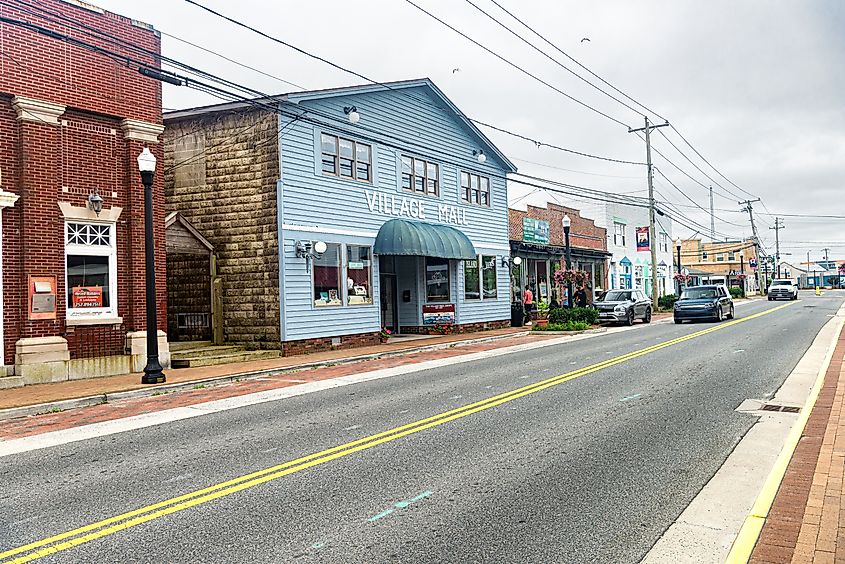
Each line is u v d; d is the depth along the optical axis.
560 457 7.37
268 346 18.92
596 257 41.25
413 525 5.41
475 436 8.41
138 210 15.54
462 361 17.38
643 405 10.25
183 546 5.05
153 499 6.24
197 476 6.97
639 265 48.84
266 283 18.98
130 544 5.12
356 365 17.33
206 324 20.12
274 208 18.92
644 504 5.86
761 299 64.69
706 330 24.53
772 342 19.23
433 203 25.22
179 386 13.61
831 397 10.25
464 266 27.08
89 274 14.88
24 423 10.45
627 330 27.08
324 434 8.80
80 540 5.22
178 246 18.67
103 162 15.10
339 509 5.82
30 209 13.75
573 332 26.61
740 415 9.43
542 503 5.89
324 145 20.47
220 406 11.46
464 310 26.88
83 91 14.70
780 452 7.48
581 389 11.83
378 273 22.34
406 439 8.32
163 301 16.12
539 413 9.77
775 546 4.72
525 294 32.16
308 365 16.84
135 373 15.18
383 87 22.45
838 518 5.17
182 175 20.39
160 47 16.27
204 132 20.09
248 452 7.94
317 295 19.92
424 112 24.95
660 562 4.68
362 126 21.88
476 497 6.07
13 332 13.57
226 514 5.75
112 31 15.27
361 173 21.91
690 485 6.36
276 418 10.08
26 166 13.70
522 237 33.81
